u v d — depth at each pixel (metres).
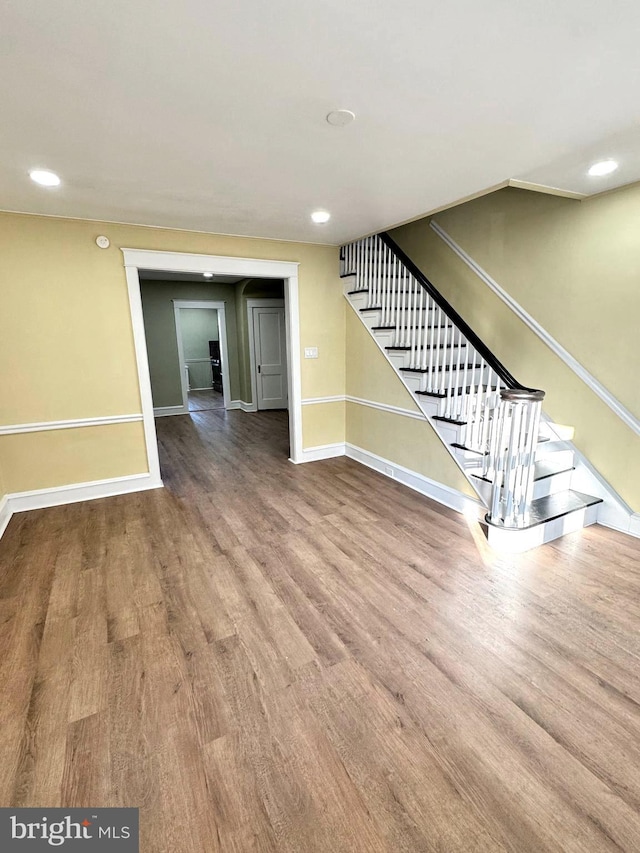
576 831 1.20
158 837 1.20
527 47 1.38
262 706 1.62
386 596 2.30
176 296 7.68
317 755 1.43
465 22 1.26
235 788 1.33
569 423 3.29
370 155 2.21
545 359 3.42
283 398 8.36
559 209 3.18
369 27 1.28
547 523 2.81
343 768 1.39
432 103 1.72
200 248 3.85
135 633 2.04
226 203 2.99
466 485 3.37
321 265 4.50
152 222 3.47
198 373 11.75
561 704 1.62
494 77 1.55
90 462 3.70
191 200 2.91
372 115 1.81
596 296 3.01
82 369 3.55
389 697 1.66
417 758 1.42
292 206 3.07
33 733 1.51
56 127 1.88
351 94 1.65
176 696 1.67
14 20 1.22
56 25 1.25
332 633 2.02
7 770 1.38
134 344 3.73
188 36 1.31
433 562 2.64
